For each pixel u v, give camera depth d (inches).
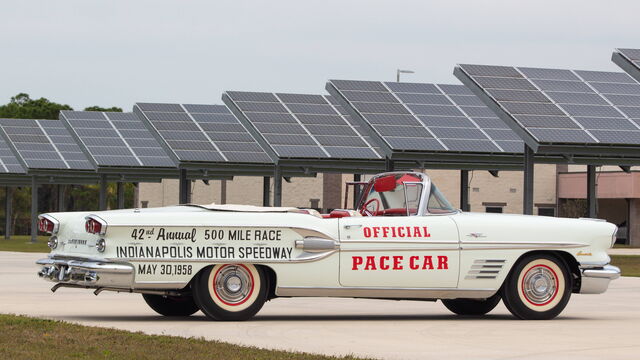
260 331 523.8
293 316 616.7
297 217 578.2
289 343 476.4
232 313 570.9
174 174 1945.1
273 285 583.5
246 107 1547.7
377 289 588.1
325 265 580.1
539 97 1242.0
